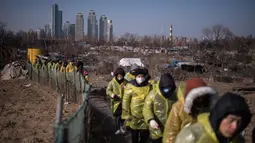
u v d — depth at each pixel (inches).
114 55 1935.3
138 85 258.4
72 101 524.7
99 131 335.6
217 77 1019.3
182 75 1055.6
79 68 651.5
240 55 1385.3
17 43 2618.1
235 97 97.1
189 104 134.3
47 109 511.5
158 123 212.2
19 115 466.3
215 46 1969.7
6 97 637.3
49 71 748.6
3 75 1026.7
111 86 336.2
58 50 2316.7
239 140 122.2
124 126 332.8
